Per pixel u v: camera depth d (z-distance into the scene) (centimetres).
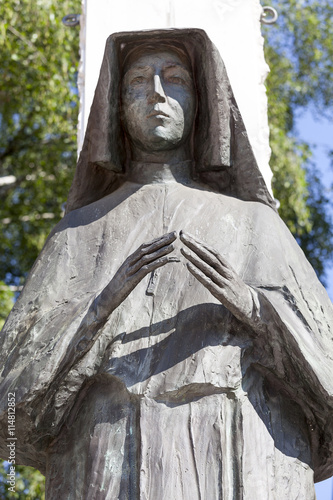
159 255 397
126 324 416
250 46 564
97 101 464
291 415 416
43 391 397
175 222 447
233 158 465
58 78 1095
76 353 406
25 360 408
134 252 401
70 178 1167
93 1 567
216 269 402
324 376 398
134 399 400
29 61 1095
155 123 460
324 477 438
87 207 466
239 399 400
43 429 409
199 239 412
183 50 473
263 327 407
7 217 1180
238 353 406
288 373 411
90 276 436
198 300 418
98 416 405
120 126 472
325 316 428
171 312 418
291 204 1072
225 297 401
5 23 1058
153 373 402
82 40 569
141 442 390
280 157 1077
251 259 434
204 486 384
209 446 390
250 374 411
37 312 427
